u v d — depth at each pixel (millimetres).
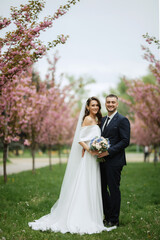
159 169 13289
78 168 4625
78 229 4051
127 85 12852
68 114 16297
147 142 19969
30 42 4996
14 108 7898
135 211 5293
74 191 4441
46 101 10555
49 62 10977
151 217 4781
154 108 12078
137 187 7945
